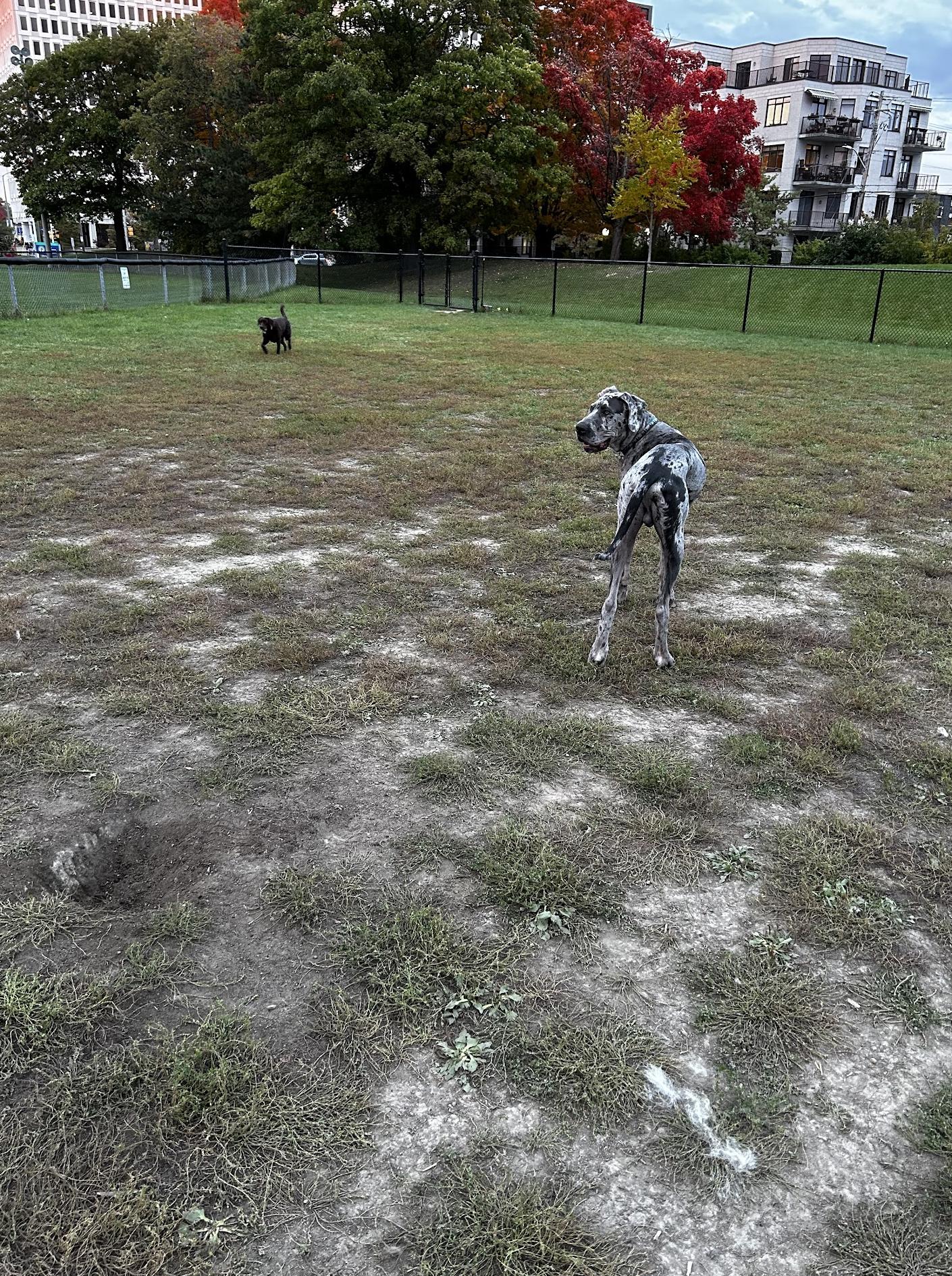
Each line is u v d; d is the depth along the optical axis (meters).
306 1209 1.99
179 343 18.66
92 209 53.62
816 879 3.11
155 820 3.36
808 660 4.95
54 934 2.77
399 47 37.62
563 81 38.09
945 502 8.47
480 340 21.08
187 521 7.25
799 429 11.55
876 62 65.12
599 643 4.70
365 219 39.88
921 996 2.64
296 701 4.27
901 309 28.72
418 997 2.56
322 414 11.77
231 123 43.88
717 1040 2.46
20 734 3.88
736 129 40.16
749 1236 1.96
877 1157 2.15
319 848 3.21
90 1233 1.92
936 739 4.13
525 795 3.58
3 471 8.58
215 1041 2.38
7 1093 2.24
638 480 4.41
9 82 51.22
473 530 7.12
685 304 31.98
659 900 3.01
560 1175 2.08
